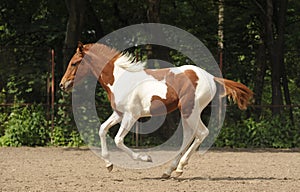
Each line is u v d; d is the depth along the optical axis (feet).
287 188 34.40
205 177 39.68
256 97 65.16
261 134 64.23
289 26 75.31
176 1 75.92
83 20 65.72
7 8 74.28
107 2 75.00
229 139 64.03
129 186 34.86
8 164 46.42
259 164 48.06
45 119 63.98
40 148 60.64
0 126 64.59
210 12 76.95
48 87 64.28
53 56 64.13
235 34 75.00
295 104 66.08
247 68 65.00
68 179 37.78
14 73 65.00
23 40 74.43
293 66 66.54
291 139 64.34
